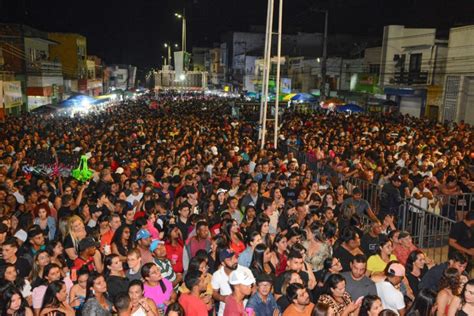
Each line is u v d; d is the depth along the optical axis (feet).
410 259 22.29
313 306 18.79
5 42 120.37
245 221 29.94
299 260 21.01
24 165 46.75
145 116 118.21
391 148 56.59
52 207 32.04
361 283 20.38
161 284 20.76
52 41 135.54
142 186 38.06
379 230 27.14
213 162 49.08
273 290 21.12
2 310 18.03
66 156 50.85
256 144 66.90
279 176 40.73
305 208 30.96
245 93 208.85
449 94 105.91
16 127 75.97
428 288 19.69
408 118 101.96
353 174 43.98
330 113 115.75
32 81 123.44
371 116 111.14
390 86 129.59
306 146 59.21
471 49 98.89
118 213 29.37
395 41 129.80
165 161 46.47
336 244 26.68
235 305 19.51
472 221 26.14
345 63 169.27
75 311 20.61
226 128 81.66
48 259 22.21
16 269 21.62
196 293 19.53
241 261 24.02
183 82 256.11
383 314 16.51
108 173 39.32
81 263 23.21
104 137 67.36
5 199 31.86
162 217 30.17
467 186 38.63
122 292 17.89
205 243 25.67
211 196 35.19
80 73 178.09
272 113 105.09
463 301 17.79
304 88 186.91
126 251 24.84
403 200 34.63
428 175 41.42
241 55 245.65
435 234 32.55
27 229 28.04
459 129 81.71
